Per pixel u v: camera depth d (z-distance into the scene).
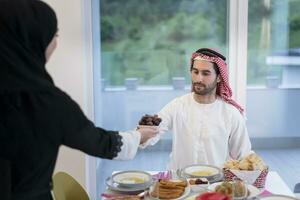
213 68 2.20
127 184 1.76
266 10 3.03
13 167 1.22
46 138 1.23
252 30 3.05
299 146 3.21
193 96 2.35
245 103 3.10
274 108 3.16
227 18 3.04
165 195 1.63
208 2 3.05
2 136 1.20
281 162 3.22
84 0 2.96
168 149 3.19
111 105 3.20
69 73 2.93
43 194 1.31
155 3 3.07
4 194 1.21
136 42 3.12
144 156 3.21
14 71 1.19
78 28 2.89
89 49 3.03
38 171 1.25
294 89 3.13
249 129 3.18
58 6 2.86
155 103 3.19
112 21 3.09
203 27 3.08
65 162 2.99
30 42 1.23
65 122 1.25
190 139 2.29
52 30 1.28
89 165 3.11
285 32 3.06
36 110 1.20
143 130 1.65
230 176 1.81
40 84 1.22
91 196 3.16
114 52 3.13
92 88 3.07
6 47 1.19
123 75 3.16
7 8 1.20
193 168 1.98
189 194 1.67
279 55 3.09
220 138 2.27
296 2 3.03
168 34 3.11
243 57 3.02
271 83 3.12
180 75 3.15
